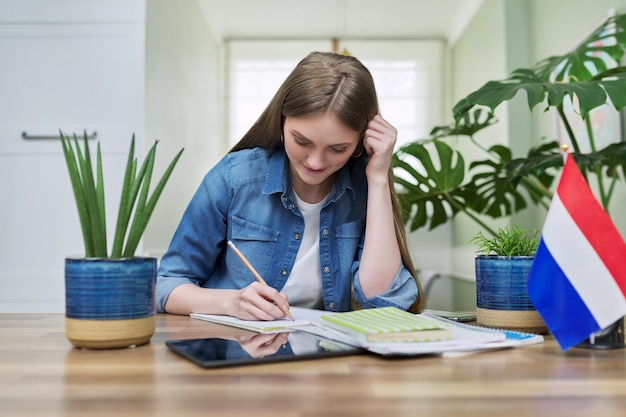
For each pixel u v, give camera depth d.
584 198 0.74
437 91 5.33
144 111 2.74
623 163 1.92
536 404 0.50
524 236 0.93
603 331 0.75
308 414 0.47
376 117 1.19
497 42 3.97
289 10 4.75
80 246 2.67
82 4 2.74
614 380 0.58
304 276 1.28
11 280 2.67
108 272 0.73
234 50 5.39
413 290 1.17
